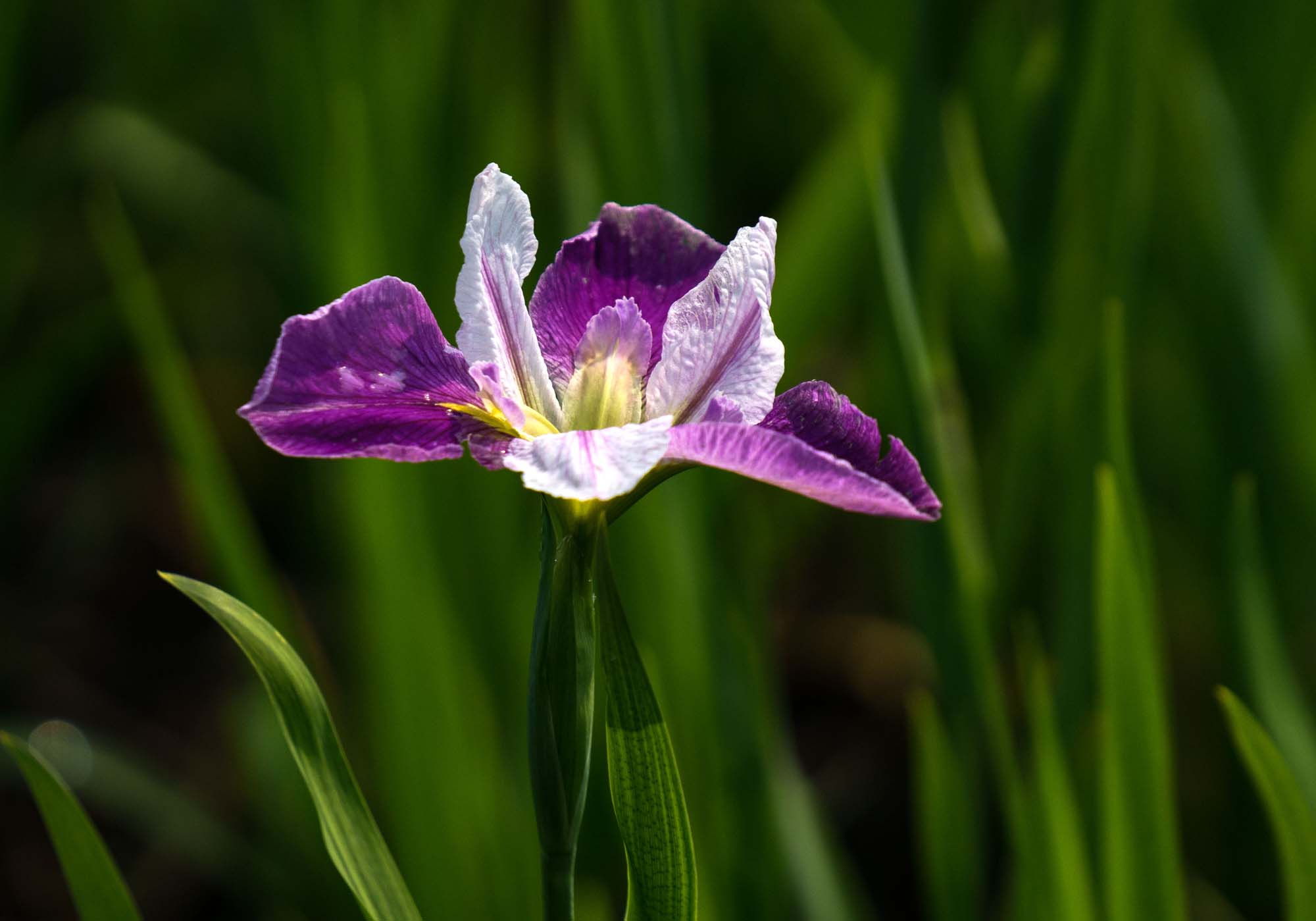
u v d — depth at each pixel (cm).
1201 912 120
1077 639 104
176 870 136
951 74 110
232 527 105
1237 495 104
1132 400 146
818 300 117
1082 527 105
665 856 84
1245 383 127
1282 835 92
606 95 106
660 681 103
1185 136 132
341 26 123
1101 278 112
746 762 104
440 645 104
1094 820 101
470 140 132
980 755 105
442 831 104
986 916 119
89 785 123
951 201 124
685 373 84
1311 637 132
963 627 103
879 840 139
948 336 136
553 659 82
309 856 114
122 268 110
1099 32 108
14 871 134
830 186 114
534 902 104
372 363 82
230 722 129
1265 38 139
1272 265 127
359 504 106
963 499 111
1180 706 142
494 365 83
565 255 87
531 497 116
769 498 127
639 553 105
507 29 141
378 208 113
